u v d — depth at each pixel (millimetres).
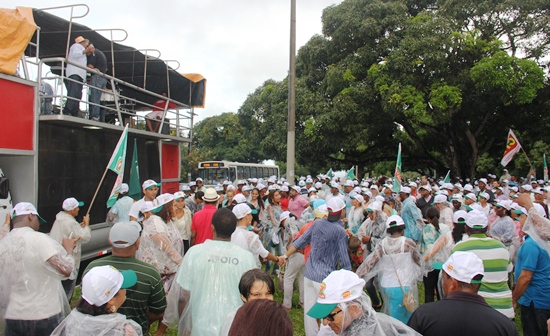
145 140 10148
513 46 22312
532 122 24047
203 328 3402
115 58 11336
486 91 19766
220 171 24984
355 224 8922
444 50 19703
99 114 9203
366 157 28766
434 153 33750
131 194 8148
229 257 3660
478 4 21016
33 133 6727
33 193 6664
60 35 9914
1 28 6184
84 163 8055
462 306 2826
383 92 19922
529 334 4504
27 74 7066
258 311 2127
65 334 2498
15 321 3678
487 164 31766
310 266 5129
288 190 11109
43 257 3719
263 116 33000
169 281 4660
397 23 21172
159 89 12812
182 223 7531
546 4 20781
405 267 4832
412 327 2922
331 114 21078
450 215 7496
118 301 2668
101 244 8578
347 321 2373
